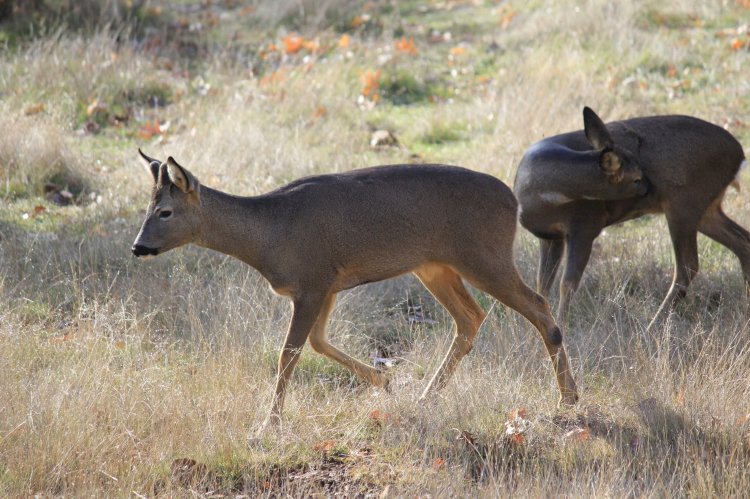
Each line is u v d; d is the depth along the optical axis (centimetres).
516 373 1409
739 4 3172
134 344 1473
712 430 1224
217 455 1201
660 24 3145
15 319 1523
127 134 2550
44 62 2730
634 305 1595
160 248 1273
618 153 1480
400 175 1338
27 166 2178
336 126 2523
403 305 1708
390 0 3816
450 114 2602
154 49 3041
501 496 1095
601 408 1316
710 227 1655
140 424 1244
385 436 1258
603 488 1095
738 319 1508
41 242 1852
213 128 2434
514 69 2834
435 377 1400
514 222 1348
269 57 3080
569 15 3169
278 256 1302
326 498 1119
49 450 1159
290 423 1280
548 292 1602
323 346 1385
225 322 1516
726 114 2455
